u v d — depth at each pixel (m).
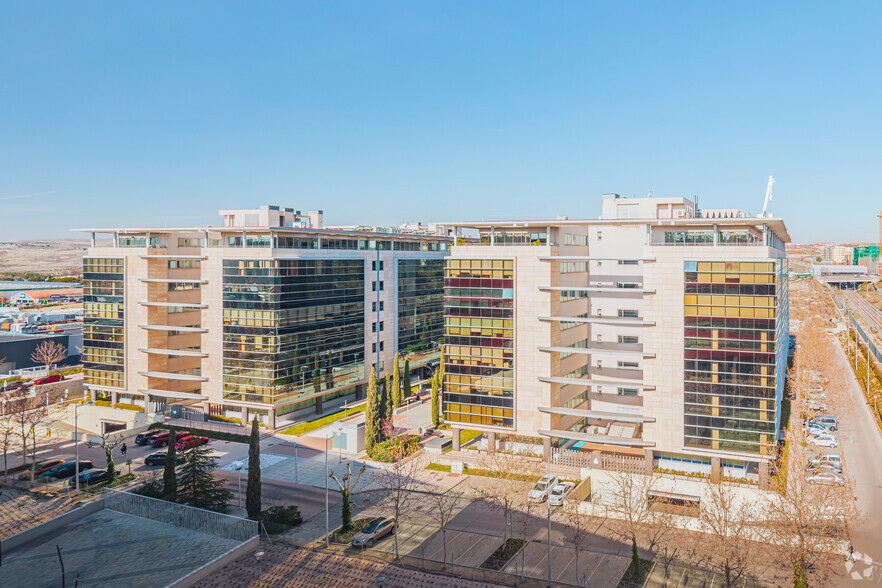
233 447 96.50
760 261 71.62
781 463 78.06
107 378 117.00
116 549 60.50
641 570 57.88
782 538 55.91
